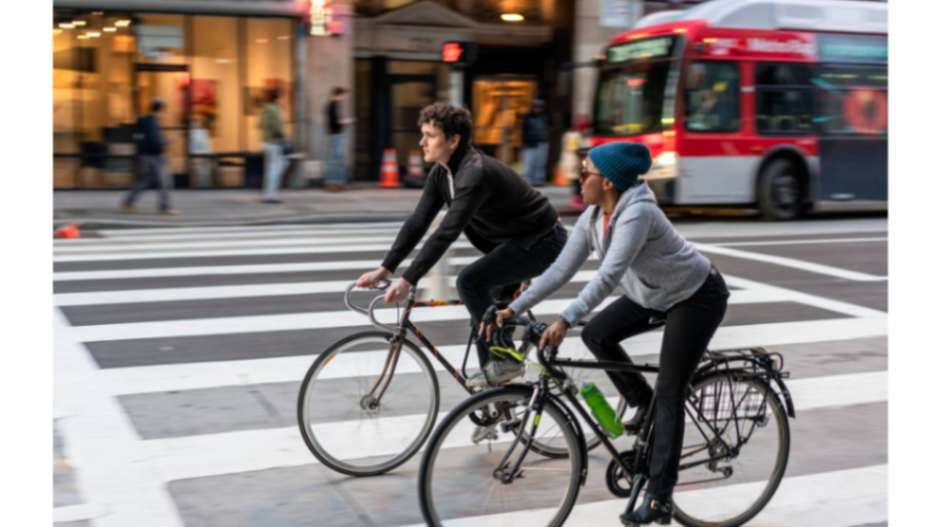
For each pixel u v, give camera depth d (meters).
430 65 22.09
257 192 19.36
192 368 7.12
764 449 4.78
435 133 5.00
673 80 15.77
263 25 19.59
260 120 17.95
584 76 21.91
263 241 13.61
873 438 5.87
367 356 5.26
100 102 18.77
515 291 5.57
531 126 20.69
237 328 8.34
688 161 15.87
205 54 19.30
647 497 4.28
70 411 6.11
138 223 15.13
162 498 4.83
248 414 6.13
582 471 4.38
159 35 18.94
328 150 20.20
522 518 4.39
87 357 7.35
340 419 5.25
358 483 5.11
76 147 18.72
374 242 13.59
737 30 16.19
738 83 16.23
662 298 4.29
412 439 5.34
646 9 22.23
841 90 17.14
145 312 8.88
